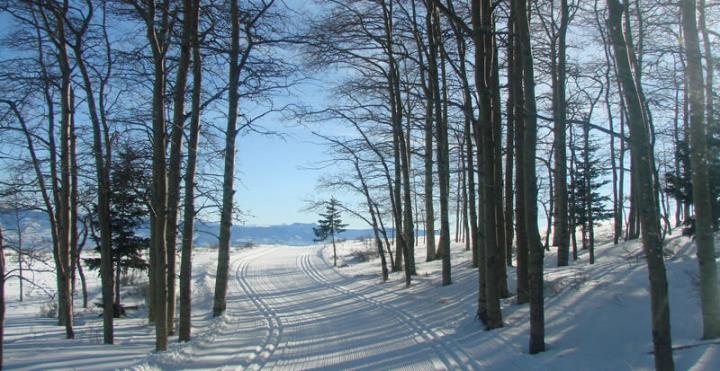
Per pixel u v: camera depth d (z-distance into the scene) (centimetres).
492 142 1095
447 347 963
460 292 1623
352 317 1480
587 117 2008
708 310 750
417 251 3994
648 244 645
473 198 2170
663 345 625
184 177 1229
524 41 911
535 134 908
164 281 1030
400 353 942
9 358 832
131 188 1192
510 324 1085
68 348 966
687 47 807
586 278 1297
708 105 1112
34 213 1788
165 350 973
